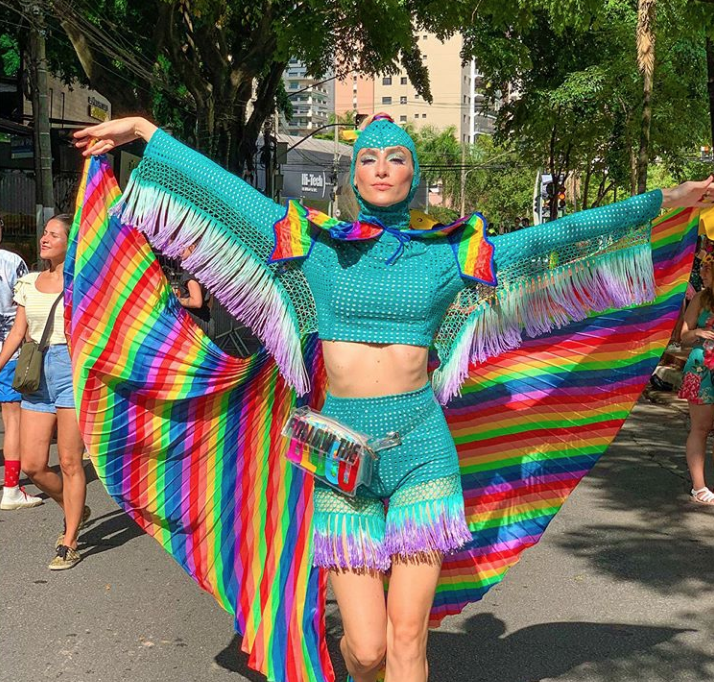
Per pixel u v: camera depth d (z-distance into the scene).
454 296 3.10
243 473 3.66
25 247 20.03
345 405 3.01
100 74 17.05
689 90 20.83
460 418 3.76
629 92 20.27
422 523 2.93
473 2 13.06
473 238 3.07
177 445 3.68
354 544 2.94
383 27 13.76
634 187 14.33
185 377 3.66
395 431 2.96
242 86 20.05
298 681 3.52
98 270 3.57
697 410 6.85
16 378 5.30
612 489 7.31
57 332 5.29
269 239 3.17
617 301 3.34
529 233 3.17
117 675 3.94
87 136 3.40
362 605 2.93
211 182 3.26
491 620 4.59
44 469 5.53
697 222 3.65
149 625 4.48
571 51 20.50
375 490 2.97
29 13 13.52
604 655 4.16
